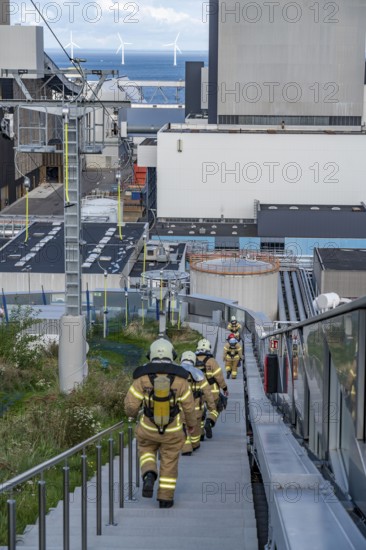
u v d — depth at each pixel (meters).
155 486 13.18
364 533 5.78
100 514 9.98
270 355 13.53
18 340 32.00
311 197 143.62
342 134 142.62
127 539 9.51
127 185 172.38
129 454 12.38
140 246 86.12
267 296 79.25
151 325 42.00
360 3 158.25
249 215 144.12
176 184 144.38
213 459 15.14
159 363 11.11
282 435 10.90
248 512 10.64
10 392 26.80
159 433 11.02
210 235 131.75
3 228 109.69
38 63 54.12
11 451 15.83
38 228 92.50
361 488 5.98
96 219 105.44
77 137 29.19
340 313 6.29
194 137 143.38
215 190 144.12
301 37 157.38
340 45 157.38
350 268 81.12
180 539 9.30
